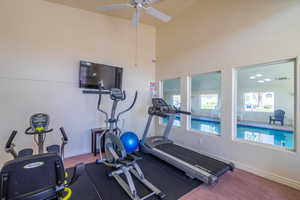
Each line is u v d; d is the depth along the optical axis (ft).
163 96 16.20
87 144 12.33
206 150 11.22
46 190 4.05
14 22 9.70
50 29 10.82
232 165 8.26
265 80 10.51
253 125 11.32
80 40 12.00
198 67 11.87
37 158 3.70
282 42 7.59
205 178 7.16
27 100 10.11
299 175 7.08
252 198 6.50
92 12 12.54
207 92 12.73
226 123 9.97
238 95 10.36
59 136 11.17
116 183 7.55
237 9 9.38
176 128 13.94
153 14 9.07
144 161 10.45
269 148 8.01
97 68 12.21
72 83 11.67
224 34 10.09
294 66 7.41
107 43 13.32
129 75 14.67
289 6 7.38
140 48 15.39
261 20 8.34
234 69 9.70
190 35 12.52
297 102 7.21
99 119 12.87
